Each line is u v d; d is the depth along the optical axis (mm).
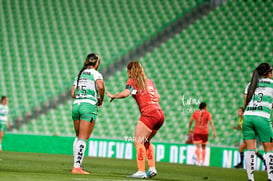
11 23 94812
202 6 85688
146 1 92625
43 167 32750
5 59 87438
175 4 90000
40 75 83250
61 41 89062
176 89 73000
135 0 93500
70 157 50594
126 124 69875
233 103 69375
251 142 24781
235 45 77875
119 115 70688
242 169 46562
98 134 69250
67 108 74875
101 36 88125
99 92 27266
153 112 26328
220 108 68875
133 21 89438
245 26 80500
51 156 50969
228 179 32312
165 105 70875
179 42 81438
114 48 84812
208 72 74812
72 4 96312
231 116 67688
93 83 27391
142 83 26547
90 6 95062
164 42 82375
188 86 73312
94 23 91062
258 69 24766
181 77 75062
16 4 98375
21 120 74938
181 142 59938
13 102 78812
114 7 93500
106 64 80938
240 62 75188
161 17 88500
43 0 97750
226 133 65438
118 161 47875
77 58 85125
